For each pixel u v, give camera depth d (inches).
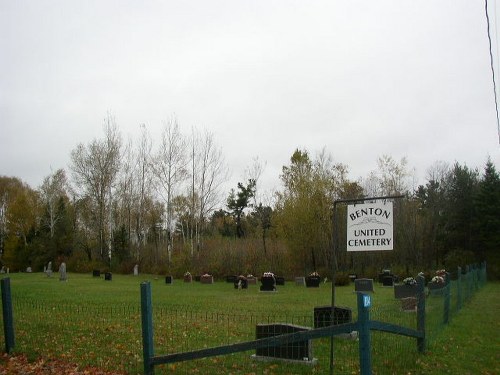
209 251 2261.3
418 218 2321.6
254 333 499.5
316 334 264.8
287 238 2149.4
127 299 932.6
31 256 2802.7
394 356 392.8
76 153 3176.7
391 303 866.8
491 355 443.8
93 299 913.5
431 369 370.6
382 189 2351.1
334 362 377.1
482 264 1851.6
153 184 2711.6
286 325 378.0
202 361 375.2
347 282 1652.3
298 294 1206.9
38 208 3216.0
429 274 1823.3
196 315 619.2
